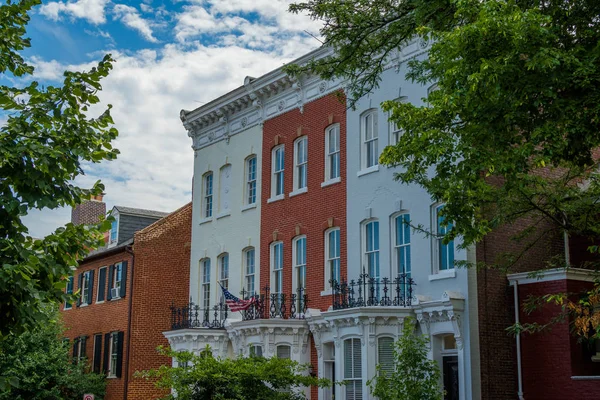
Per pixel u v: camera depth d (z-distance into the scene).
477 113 12.55
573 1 13.48
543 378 19.89
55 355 31.47
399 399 17.67
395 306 21.58
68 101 10.50
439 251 21.77
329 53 25.62
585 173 18.31
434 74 15.00
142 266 33.56
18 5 10.77
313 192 26.30
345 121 25.38
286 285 26.88
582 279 19.94
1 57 10.75
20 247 9.41
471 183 13.19
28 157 9.73
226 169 31.27
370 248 23.98
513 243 21.41
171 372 17.20
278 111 28.48
